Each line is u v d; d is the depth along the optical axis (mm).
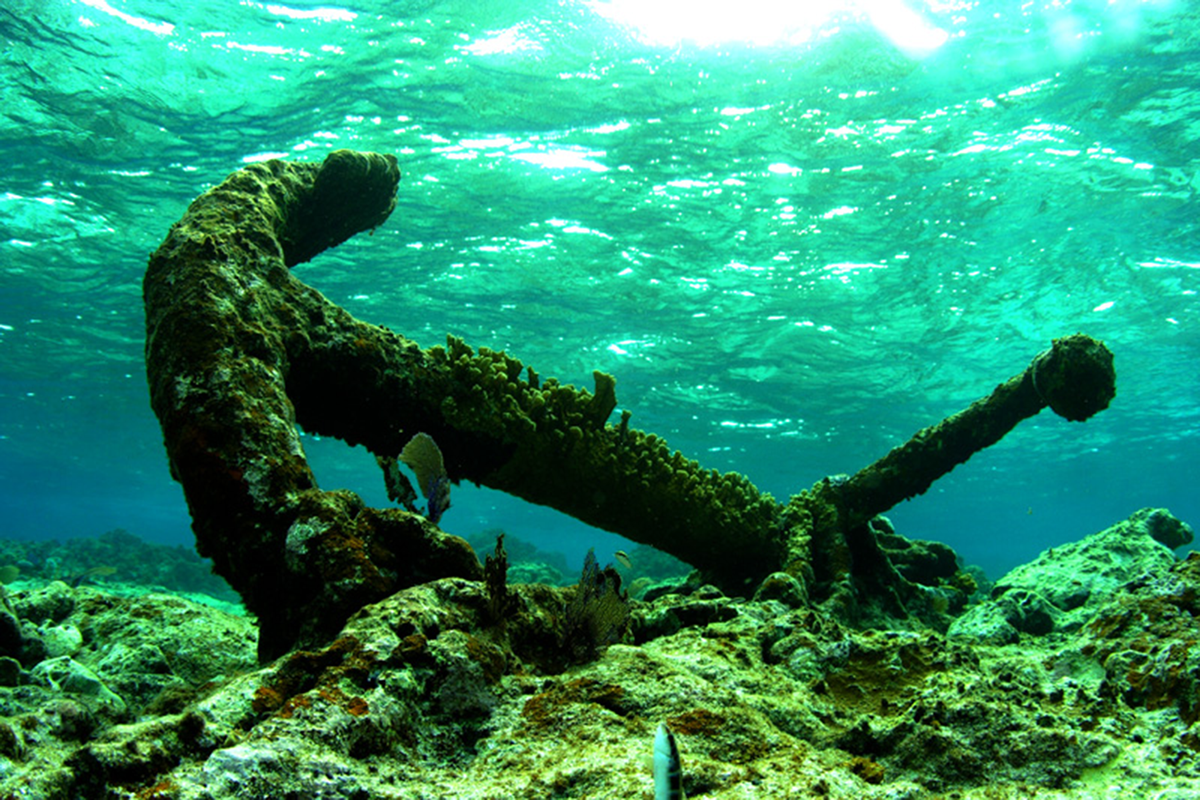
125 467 46250
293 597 3289
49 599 4562
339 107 11781
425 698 2371
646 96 11453
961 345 20594
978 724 2732
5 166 13344
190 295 4180
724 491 6871
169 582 22547
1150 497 55938
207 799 1696
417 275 17578
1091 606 6836
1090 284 16953
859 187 13422
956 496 50688
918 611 7344
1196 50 10156
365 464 40844
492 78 11148
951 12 9758
